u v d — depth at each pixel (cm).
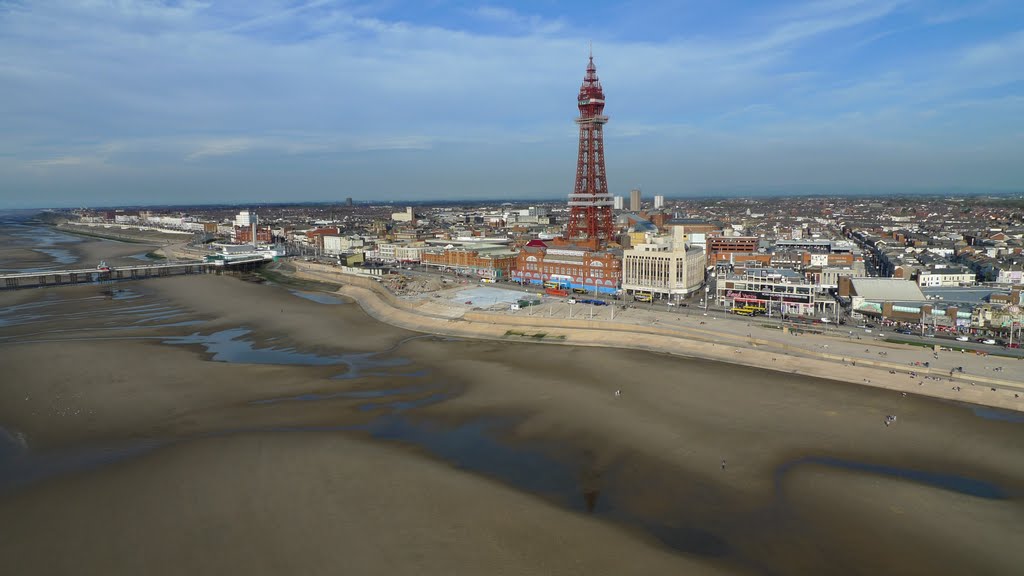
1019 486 7544
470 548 6297
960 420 9494
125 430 9506
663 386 11375
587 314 17225
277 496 7344
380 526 6700
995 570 5947
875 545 6369
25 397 10944
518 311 17788
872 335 14150
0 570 6022
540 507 7119
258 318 18788
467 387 11656
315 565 6022
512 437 9194
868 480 7688
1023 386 10400
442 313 18300
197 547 6347
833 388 11069
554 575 5878
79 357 13488
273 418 10019
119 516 6962
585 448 8775
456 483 7688
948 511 6969
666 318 16462
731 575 5894
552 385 11619
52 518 6950
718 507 7131
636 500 7312
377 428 9588
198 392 11319
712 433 9169
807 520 6844
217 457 8425
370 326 17862
